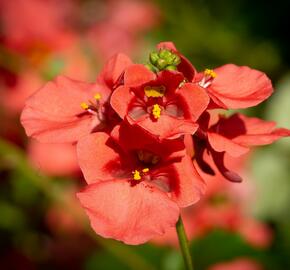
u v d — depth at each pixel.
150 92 0.14
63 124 0.15
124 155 0.14
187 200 0.13
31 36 0.26
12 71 0.25
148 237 0.13
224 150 0.14
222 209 0.23
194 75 0.14
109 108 0.14
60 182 0.24
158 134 0.13
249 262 0.22
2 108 0.24
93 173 0.14
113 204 0.13
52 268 0.24
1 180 0.24
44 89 0.15
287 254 0.22
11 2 0.27
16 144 0.24
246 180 0.25
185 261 0.15
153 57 0.14
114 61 0.15
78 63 0.25
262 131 0.15
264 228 0.24
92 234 0.20
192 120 0.14
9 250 0.24
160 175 0.14
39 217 0.24
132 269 0.21
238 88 0.15
